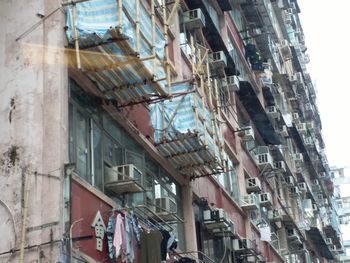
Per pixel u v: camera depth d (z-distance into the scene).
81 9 10.75
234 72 24.20
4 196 9.67
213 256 18.73
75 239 10.05
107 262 10.95
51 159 9.77
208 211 18.19
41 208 9.45
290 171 34.84
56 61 10.49
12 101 10.35
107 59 11.01
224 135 22.89
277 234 31.08
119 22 10.43
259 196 26.47
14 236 9.37
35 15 10.91
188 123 14.30
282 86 39.66
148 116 15.05
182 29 20.20
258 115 27.89
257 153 28.98
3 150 10.02
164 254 12.80
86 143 11.71
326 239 47.03
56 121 10.04
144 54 11.41
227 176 22.91
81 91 11.84
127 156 13.60
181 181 16.80
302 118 45.38
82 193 10.63
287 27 48.59
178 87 14.97
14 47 10.77
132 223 11.77
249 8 30.36
